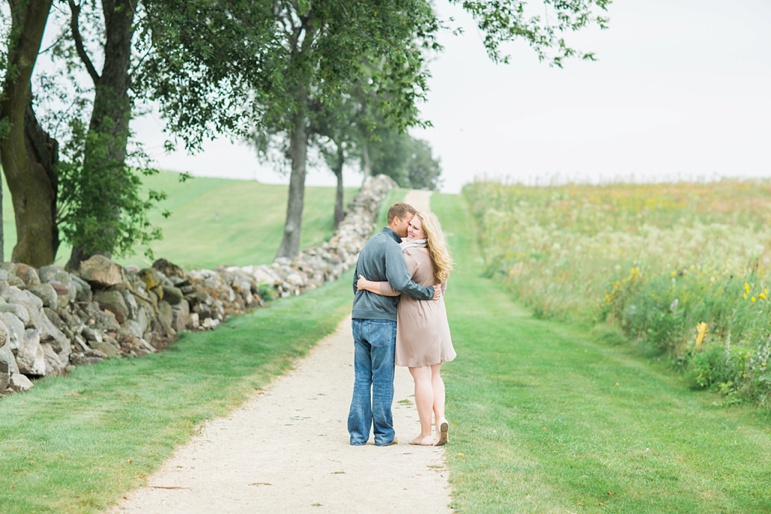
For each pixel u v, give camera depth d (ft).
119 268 37.65
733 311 37.96
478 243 132.67
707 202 146.20
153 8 38.52
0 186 40.34
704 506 17.16
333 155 113.19
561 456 20.94
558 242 96.32
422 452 20.27
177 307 43.29
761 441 24.22
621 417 27.45
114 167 43.11
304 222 175.22
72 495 15.40
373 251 21.22
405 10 40.63
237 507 15.39
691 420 27.45
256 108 43.45
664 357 40.50
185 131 44.09
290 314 58.49
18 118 40.75
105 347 33.42
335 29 39.52
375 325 21.09
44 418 22.00
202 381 29.71
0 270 30.09
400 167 210.79
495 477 17.72
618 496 17.43
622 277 56.95
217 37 38.78
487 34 44.04
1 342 25.13
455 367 37.52
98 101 45.19
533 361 40.75
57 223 44.96
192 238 162.71
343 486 16.93
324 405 27.25
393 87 46.75
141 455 18.86
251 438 21.80
